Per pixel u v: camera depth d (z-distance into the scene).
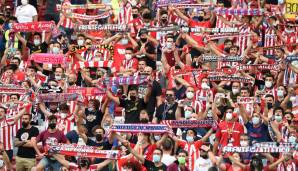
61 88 47.66
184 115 46.38
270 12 53.59
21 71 49.81
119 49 50.44
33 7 55.31
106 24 51.88
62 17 54.06
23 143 44.06
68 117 45.97
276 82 49.19
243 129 44.78
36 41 52.00
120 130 43.00
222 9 52.84
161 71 49.25
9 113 45.91
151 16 54.09
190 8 53.31
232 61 49.84
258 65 49.28
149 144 42.94
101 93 47.06
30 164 44.03
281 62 49.31
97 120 46.38
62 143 43.66
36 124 46.88
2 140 45.34
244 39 51.25
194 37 51.12
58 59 50.03
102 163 42.59
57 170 43.09
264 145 42.44
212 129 44.22
